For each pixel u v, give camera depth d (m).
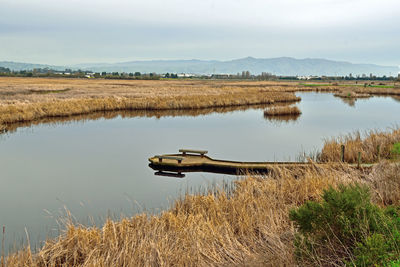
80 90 52.97
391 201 6.66
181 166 12.30
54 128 22.83
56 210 8.70
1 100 31.28
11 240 6.90
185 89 59.22
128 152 15.95
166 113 32.19
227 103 39.06
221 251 5.21
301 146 17.16
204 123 26.02
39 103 29.22
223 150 16.41
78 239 5.51
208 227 6.01
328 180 8.15
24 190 10.41
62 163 13.73
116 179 11.50
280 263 4.30
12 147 16.83
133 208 8.76
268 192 7.86
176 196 9.61
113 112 32.03
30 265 4.98
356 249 4.12
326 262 4.23
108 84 79.25
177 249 5.27
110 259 4.98
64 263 5.07
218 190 8.73
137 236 5.67
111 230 5.86
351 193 4.81
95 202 9.30
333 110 35.03
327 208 4.59
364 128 23.09
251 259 4.79
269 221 6.20
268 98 43.47
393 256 3.81
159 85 78.25
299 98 46.91
